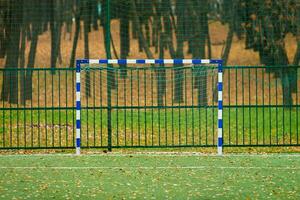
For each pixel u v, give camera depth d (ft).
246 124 129.70
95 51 249.55
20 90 139.23
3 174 74.02
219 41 259.19
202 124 125.70
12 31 151.53
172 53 182.09
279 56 165.58
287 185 67.51
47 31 271.49
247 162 83.71
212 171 76.28
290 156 89.61
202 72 128.77
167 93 159.22
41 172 75.56
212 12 207.92
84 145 107.34
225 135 119.24
